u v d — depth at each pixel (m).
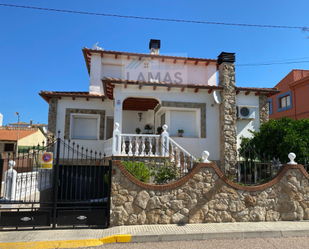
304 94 18.44
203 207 7.22
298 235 6.68
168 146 10.98
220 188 7.38
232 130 12.97
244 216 7.40
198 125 13.39
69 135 13.65
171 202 7.08
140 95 12.70
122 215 6.83
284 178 7.82
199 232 6.34
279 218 7.60
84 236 6.14
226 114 13.04
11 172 7.71
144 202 6.96
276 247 5.80
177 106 13.14
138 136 11.39
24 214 6.62
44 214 6.71
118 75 15.94
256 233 6.53
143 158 10.73
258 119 14.40
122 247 5.70
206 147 13.28
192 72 16.72
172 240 6.16
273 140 11.29
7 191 7.64
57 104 13.82
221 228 6.71
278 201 7.67
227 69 13.40
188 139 13.21
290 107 19.78
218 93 13.34
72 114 13.88
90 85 15.32
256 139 12.01
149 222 6.93
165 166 8.55
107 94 13.52
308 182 7.96
